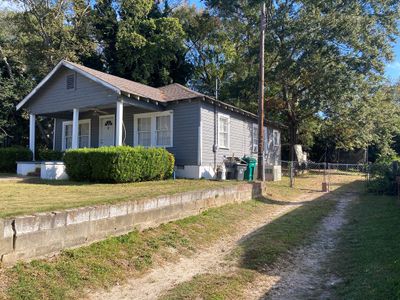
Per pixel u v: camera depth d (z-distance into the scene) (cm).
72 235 568
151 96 1644
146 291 506
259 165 1534
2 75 2722
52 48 2670
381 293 443
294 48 2469
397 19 2469
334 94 2406
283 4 2614
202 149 1605
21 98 2580
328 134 3344
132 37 2648
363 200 1352
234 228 897
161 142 1717
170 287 521
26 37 2795
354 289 487
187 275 575
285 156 3319
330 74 2367
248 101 2820
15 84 2592
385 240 710
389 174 1492
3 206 615
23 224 493
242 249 711
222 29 3350
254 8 2727
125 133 1830
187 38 3322
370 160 3897
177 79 3066
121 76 2862
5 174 1653
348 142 3291
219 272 587
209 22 3347
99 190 969
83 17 2861
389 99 3131
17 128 2762
